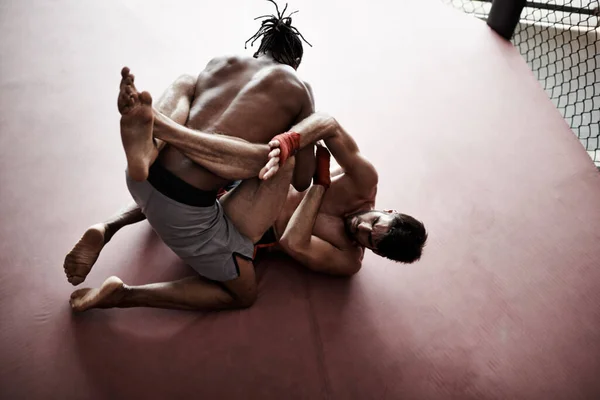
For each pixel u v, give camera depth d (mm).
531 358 2281
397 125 3053
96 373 2006
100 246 2041
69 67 2988
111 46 3148
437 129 3072
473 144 3031
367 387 2133
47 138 2637
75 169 2545
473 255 2564
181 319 2172
